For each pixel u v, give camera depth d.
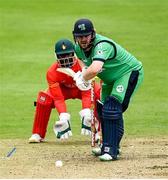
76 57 34.72
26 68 60.50
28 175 28.28
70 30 76.81
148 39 72.94
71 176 27.91
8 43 70.94
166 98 50.41
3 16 84.69
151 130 40.47
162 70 60.06
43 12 87.19
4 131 40.84
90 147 35.16
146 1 94.62
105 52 30.16
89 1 94.44
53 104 36.62
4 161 31.58
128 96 31.17
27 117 44.81
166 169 29.19
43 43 70.94
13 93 51.94
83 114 34.12
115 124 31.12
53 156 32.75
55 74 34.94
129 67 31.08
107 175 28.03
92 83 33.06
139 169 29.20
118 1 94.69
